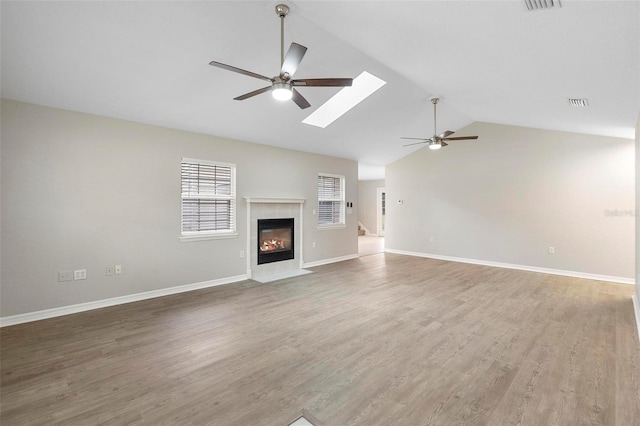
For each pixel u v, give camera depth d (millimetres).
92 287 3781
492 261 6473
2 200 3223
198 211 4801
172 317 3551
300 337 3051
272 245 5762
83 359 2604
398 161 8008
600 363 2561
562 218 5645
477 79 3621
